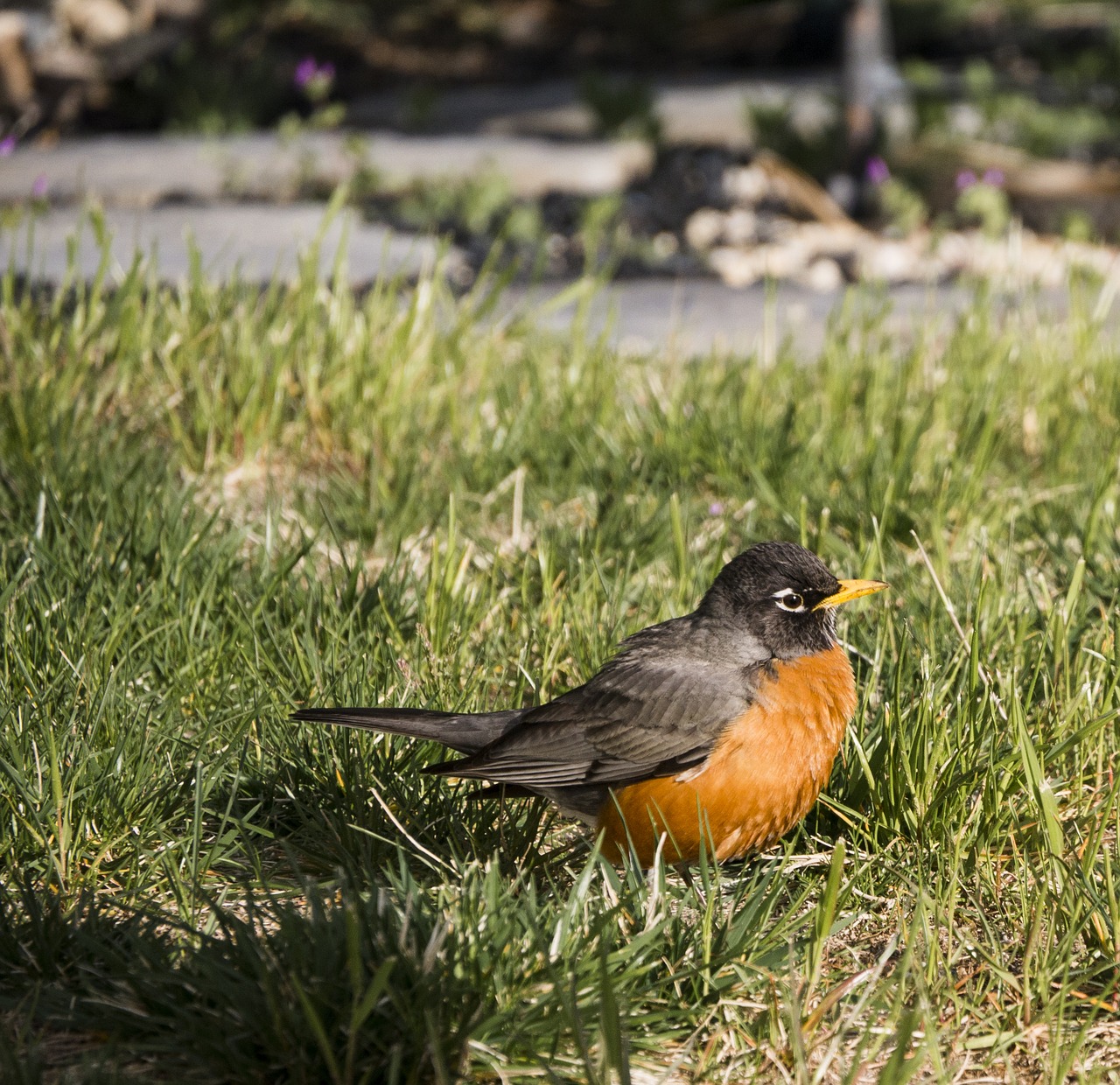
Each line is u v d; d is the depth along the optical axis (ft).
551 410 41.75
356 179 73.77
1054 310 55.77
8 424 36.94
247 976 19.19
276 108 93.97
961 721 24.97
